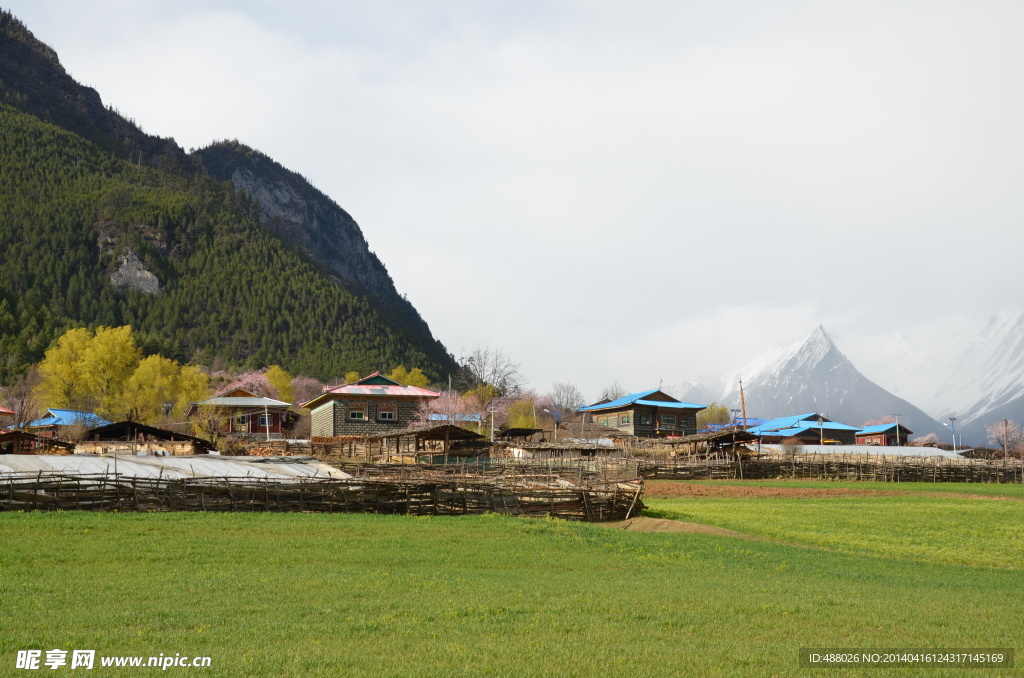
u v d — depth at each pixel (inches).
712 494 2352.4
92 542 1026.1
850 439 5497.1
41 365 4633.4
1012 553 1353.3
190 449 2583.7
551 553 1127.0
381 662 579.5
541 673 561.9
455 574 952.9
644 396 4899.1
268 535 1142.3
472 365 5561.0
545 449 2965.1
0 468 1396.4
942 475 3083.2
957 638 673.6
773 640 661.9
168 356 7657.5
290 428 4532.5
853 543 1425.9
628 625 702.5
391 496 1448.1
